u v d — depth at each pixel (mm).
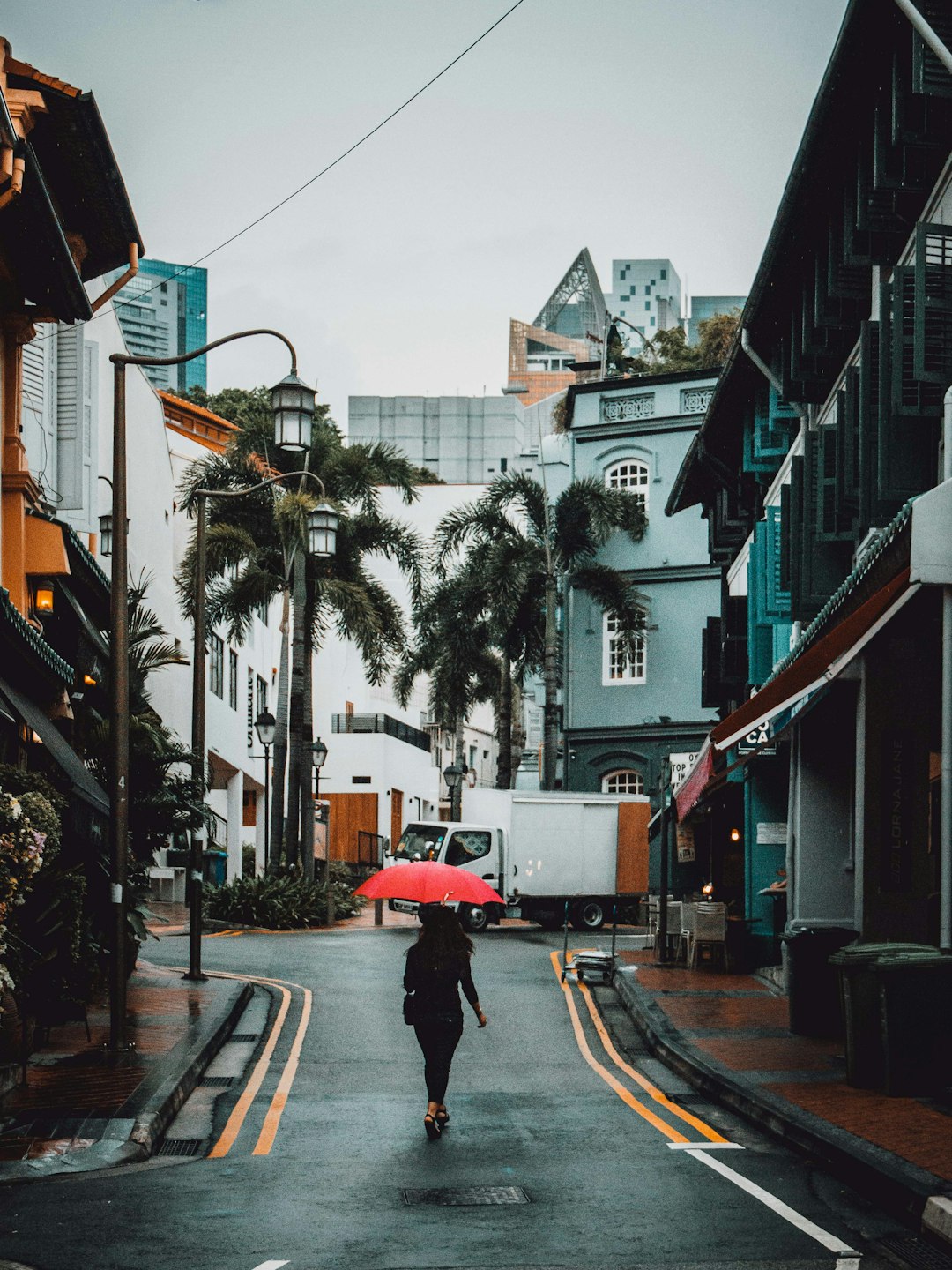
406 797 63938
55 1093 12070
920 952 12406
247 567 40125
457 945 11602
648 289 195250
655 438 46875
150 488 39094
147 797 20094
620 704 46344
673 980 22281
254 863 45438
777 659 25516
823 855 18797
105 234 18969
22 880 12047
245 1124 11844
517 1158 10328
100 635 20359
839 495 18031
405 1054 16031
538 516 46625
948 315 14172
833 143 16906
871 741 13906
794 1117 11141
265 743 36688
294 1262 7402
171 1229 8094
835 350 20172
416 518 77125
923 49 13391
